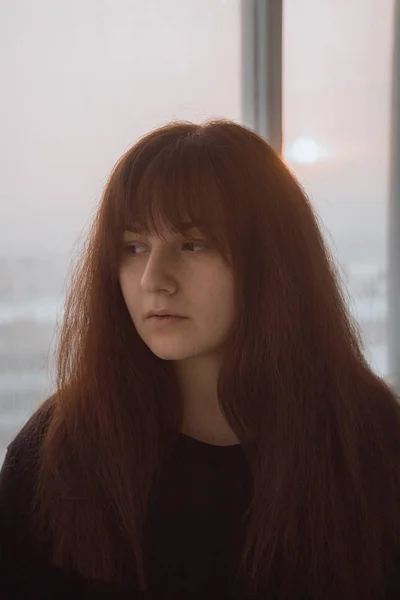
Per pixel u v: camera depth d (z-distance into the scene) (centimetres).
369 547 51
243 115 100
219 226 47
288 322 51
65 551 51
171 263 47
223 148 49
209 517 51
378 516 52
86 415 53
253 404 51
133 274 49
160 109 94
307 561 50
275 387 51
